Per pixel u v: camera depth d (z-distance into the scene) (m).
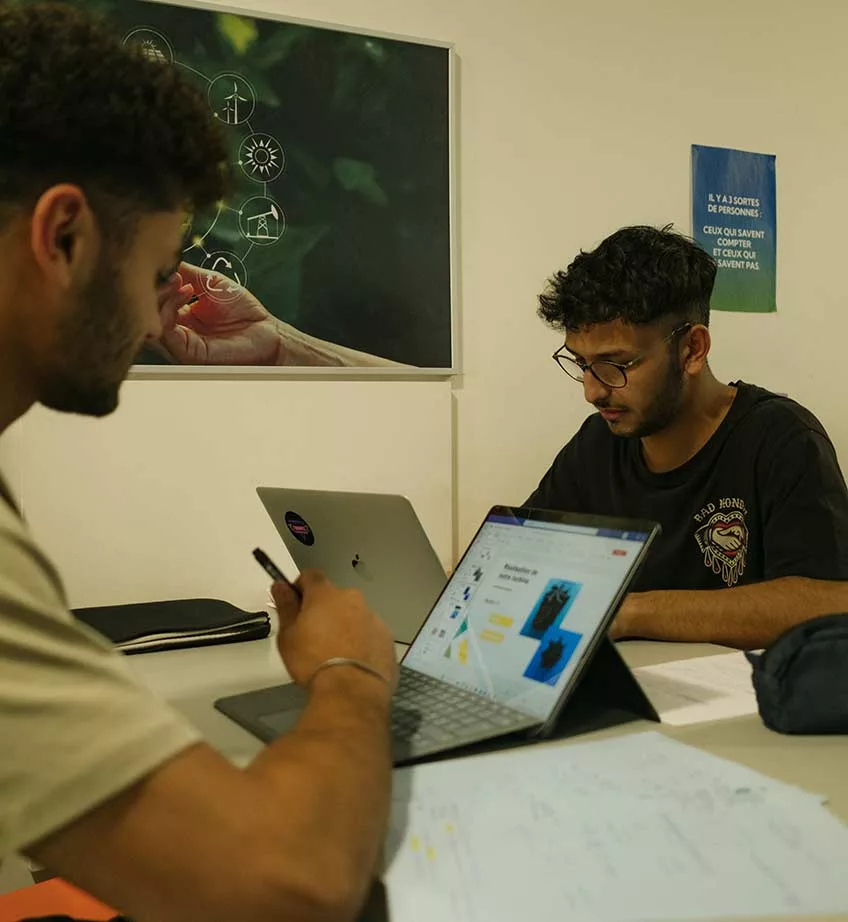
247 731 0.90
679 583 1.65
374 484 1.88
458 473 2.00
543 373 2.07
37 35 0.62
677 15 2.18
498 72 2.01
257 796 0.56
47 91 0.60
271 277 1.80
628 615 1.27
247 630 1.39
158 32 1.69
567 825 0.66
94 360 0.67
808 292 2.35
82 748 0.52
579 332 1.53
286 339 1.82
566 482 1.87
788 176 2.32
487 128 2.01
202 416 1.74
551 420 2.09
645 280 1.47
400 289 1.92
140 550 1.70
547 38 2.05
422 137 1.93
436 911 0.55
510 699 0.90
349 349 1.88
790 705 0.86
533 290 2.06
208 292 1.74
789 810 0.68
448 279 1.96
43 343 0.64
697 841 0.63
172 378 1.73
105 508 1.67
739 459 1.60
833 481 1.52
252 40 1.77
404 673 1.02
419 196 1.93
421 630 1.08
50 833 0.52
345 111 1.86
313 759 0.62
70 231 0.62
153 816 0.53
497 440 2.04
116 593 1.69
